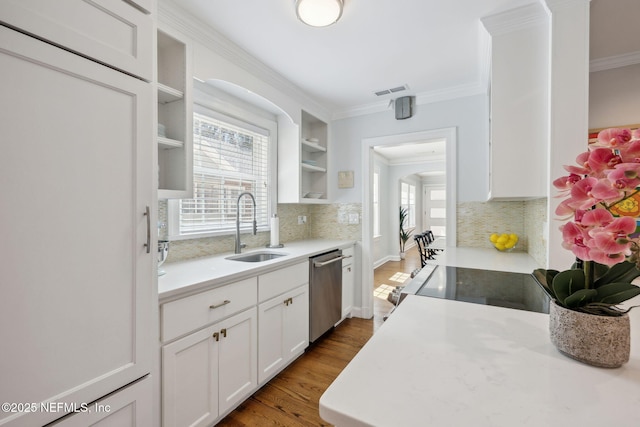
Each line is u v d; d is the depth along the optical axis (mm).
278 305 1985
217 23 1728
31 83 770
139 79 1027
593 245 581
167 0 1529
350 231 3232
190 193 1651
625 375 592
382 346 725
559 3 1397
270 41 1913
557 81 1409
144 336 1030
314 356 2322
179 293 1305
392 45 1963
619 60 1967
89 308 886
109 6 937
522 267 1764
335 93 2787
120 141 966
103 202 920
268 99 2363
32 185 773
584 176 656
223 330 1541
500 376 589
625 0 1462
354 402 510
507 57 1594
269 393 1850
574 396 525
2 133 727
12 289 740
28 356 766
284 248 2580
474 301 1098
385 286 4496
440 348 712
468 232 2605
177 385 1306
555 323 695
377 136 3061
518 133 1562
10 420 736
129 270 988
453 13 1626
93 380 894
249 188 2588
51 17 803
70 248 845
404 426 452
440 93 2707
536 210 1903
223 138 2330
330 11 1551
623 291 623
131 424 992
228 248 2369
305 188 3283
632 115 1950
